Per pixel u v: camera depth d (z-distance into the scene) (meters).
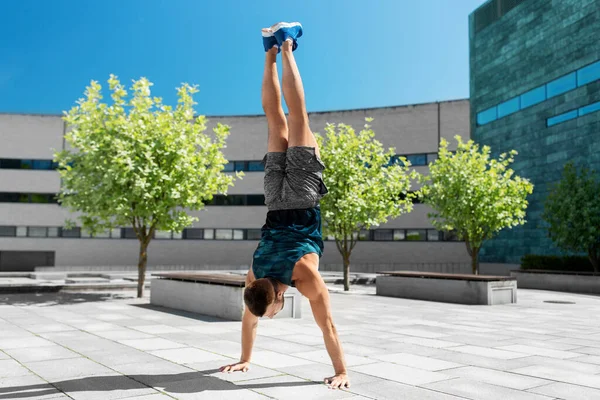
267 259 4.40
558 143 26.81
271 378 5.19
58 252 35.38
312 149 4.50
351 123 37.34
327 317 4.55
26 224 35.47
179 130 15.88
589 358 6.66
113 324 9.88
